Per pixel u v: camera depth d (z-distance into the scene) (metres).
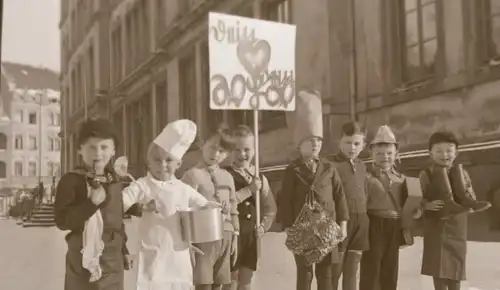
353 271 3.75
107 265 2.66
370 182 3.77
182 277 3.00
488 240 5.07
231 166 3.79
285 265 4.94
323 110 6.29
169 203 3.01
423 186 3.81
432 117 5.68
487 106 5.24
